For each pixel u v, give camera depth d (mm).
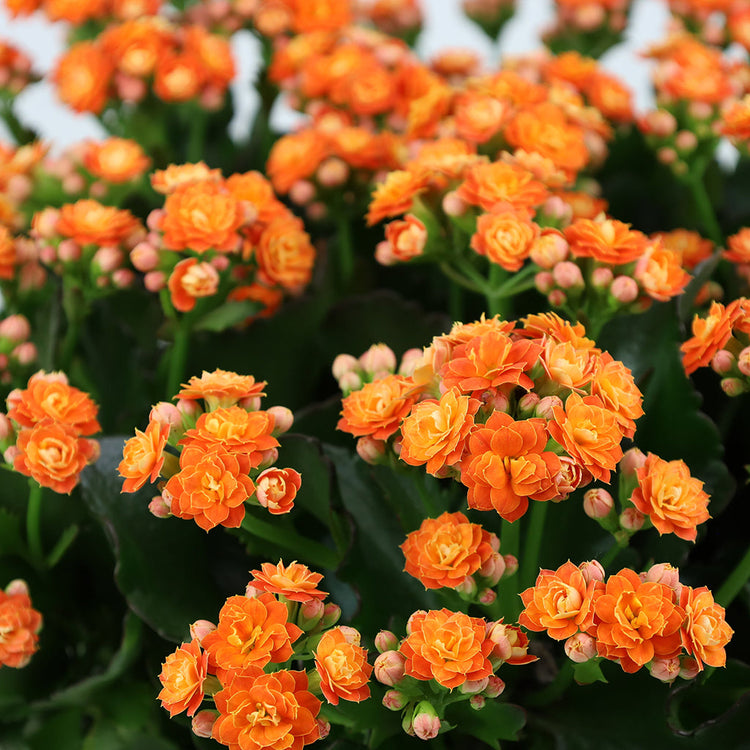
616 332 451
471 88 521
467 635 356
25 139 587
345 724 387
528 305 510
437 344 376
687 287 442
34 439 395
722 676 410
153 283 451
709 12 609
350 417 386
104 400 513
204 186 441
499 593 395
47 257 462
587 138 512
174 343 472
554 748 416
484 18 653
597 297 426
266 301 506
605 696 411
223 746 415
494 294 452
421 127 511
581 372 366
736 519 465
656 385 442
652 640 353
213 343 487
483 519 427
